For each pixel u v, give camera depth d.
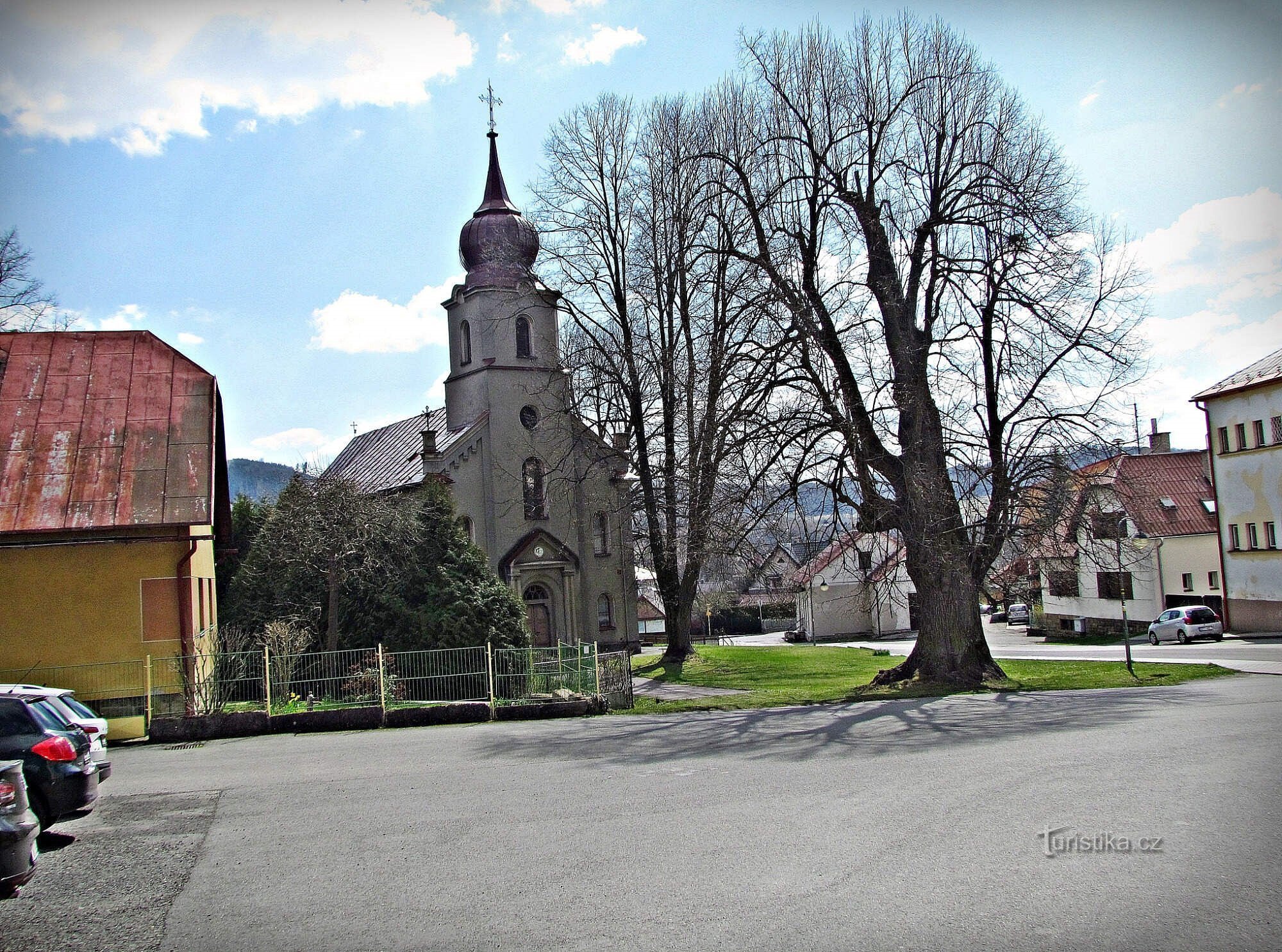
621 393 43.81
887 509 28.69
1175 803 11.48
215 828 12.67
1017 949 7.50
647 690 34.00
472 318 51.09
